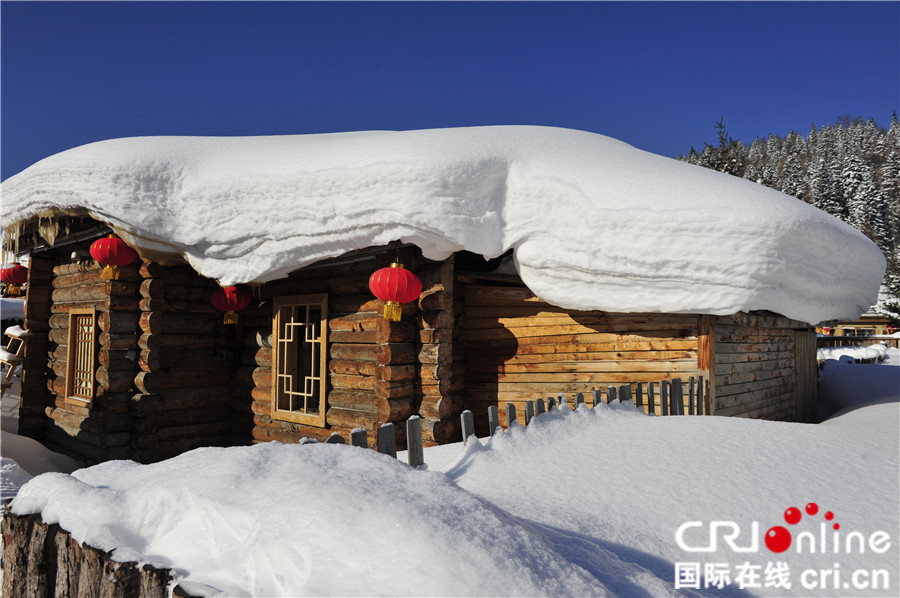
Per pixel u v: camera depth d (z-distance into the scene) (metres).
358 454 2.85
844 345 21.88
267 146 8.09
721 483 3.92
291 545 2.03
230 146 8.34
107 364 8.80
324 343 8.09
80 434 9.67
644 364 6.92
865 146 108.44
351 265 7.91
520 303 7.68
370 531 2.02
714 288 6.13
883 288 40.12
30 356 11.10
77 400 9.72
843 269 7.16
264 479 2.51
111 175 7.56
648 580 2.45
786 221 6.02
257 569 2.03
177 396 9.09
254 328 9.50
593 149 7.43
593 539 3.06
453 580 1.83
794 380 9.63
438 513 2.18
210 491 2.39
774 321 8.72
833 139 115.81
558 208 6.51
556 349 7.41
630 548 3.03
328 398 8.05
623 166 6.86
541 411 5.20
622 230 6.23
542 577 1.99
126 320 8.99
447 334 7.20
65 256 10.95
